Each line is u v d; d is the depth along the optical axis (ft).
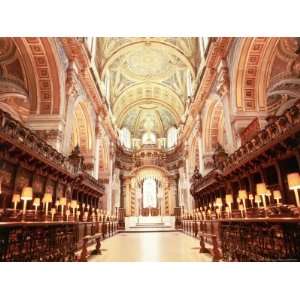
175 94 104.73
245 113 38.45
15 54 37.19
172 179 112.88
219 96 46.47
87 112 57.62
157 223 96.22
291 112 20.18
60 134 38.34
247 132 36.29
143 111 127.65
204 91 57.31
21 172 26.84
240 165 31.53
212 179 45.03
